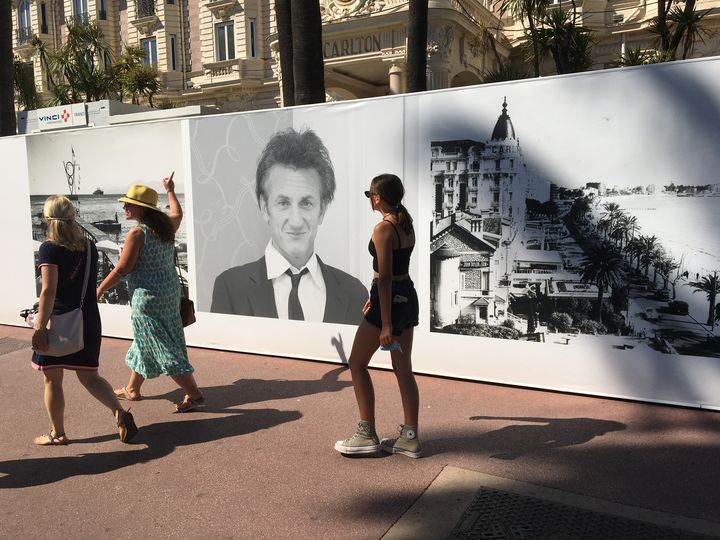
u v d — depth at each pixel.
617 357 4.36
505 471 3.35
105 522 3.01
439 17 16.66
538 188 4.50
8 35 12.00
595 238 4.35
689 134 3.99
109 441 4.00
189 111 11.88
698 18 13.70
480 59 19.80
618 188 4.24
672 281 4.14
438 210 4.88
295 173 5.46
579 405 4.33
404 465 3.48
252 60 28.09
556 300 4.52
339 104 5.20
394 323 3.38
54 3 35.34
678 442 3.66
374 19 17.58
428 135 4.86
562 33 14.66
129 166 6.25
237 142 5.69
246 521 2.96
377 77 21.44
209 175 5.86
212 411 4.48
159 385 5.15
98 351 3.94
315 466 3.52
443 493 3.14
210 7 28.61
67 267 3.70
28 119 13.80
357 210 5.23
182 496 3.24
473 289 4.82
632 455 3.50
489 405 4.38
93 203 6.50
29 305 7.13
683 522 2.80
